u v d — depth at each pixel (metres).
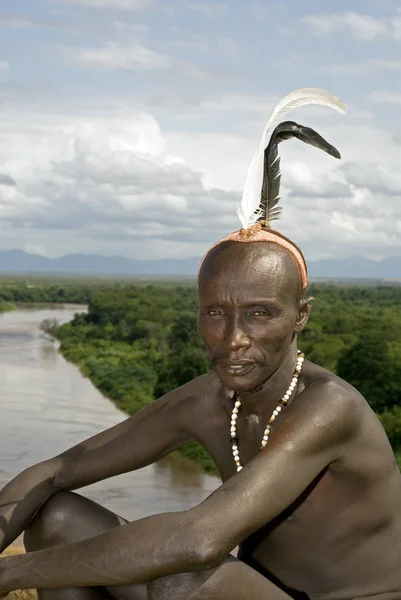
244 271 2.72
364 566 2.88
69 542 2.87
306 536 2.90
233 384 2.78
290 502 2.70
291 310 2.77
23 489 3.13
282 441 2.71
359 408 2.82
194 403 3.19
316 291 109.44
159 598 2.64
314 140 2.96
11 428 27.84
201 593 2.61
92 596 2.98
